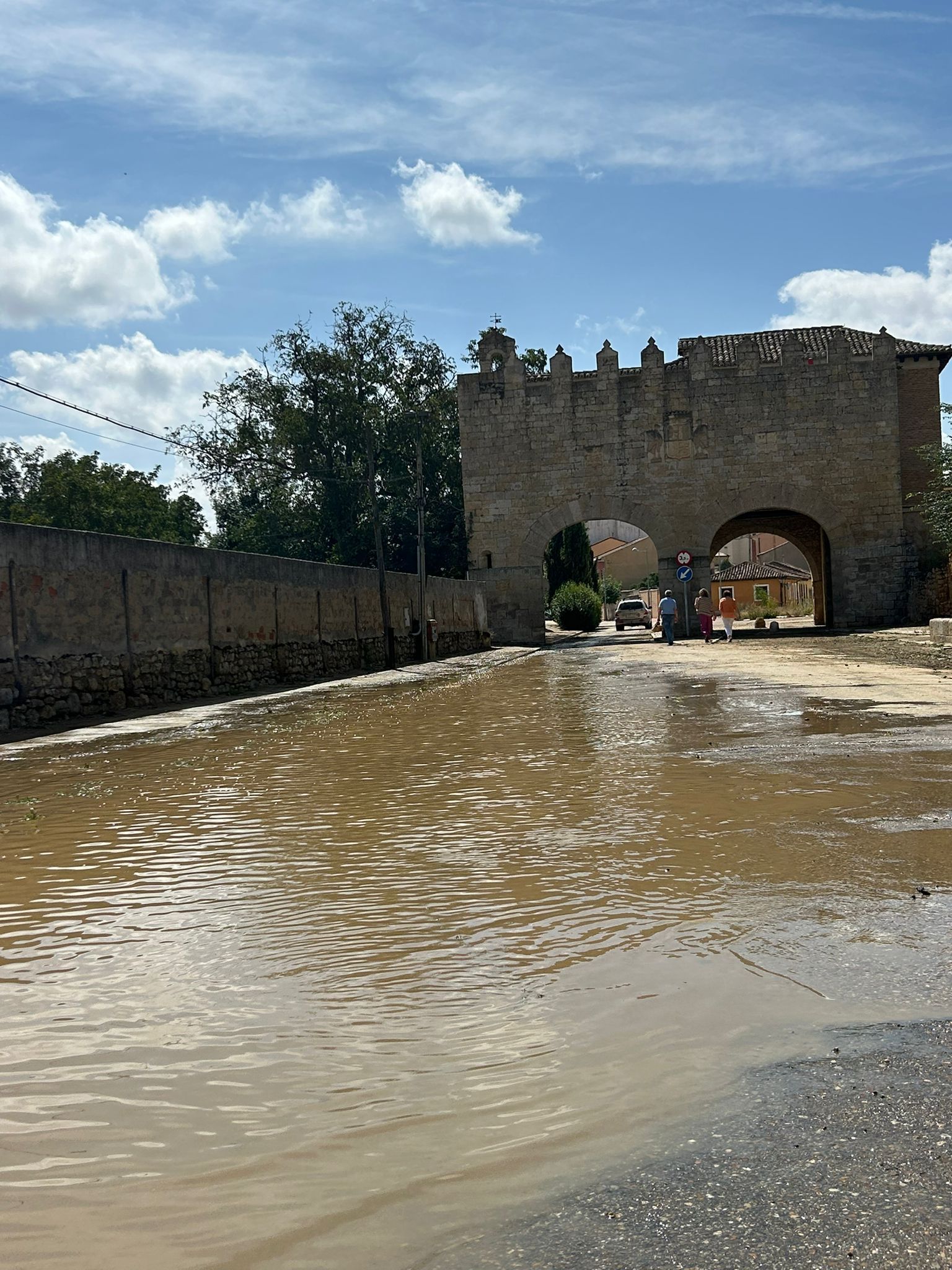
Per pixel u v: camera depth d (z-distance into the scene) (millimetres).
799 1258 2264
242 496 56406
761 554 105000
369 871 5988
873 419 43625
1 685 15211
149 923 5168
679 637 44625
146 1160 2785
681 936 4555
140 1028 3742
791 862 5789
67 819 8227
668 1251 2307
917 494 41844
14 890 5938
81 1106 3113
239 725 15633
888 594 43781
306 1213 2521
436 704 18109
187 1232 2461
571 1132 2857
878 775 8469
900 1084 3055
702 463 44344
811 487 43938
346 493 52719
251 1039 3596
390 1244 2387
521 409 45406
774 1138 2775
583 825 7012
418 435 40219
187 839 7207
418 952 4480
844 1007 3674
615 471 44906
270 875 6035
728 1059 3275
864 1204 2453
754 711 13984
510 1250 2340
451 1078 3217
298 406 54219
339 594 30062
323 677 28062
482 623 45312
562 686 20859
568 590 66062
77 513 59625
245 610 23828
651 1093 3061
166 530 64250
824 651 28547
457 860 6148
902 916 4754
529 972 4156
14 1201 2604
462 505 52969
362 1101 3088
